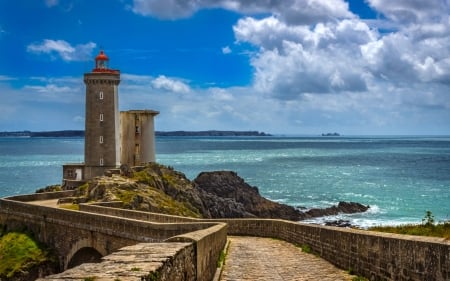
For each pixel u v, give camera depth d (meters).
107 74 66.69
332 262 20.92
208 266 17.06
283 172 142.50
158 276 9.34
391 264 14.90
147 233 33.97
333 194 97.06
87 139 67.00
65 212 43.81
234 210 72.44
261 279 17.70
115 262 9.77
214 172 87.44
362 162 179.88
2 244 47.25
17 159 196.50
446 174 131.25
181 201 63.22
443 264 12.27
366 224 67.69
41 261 43.50
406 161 182.38
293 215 76.94
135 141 74.25
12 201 51.62
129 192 52.84
